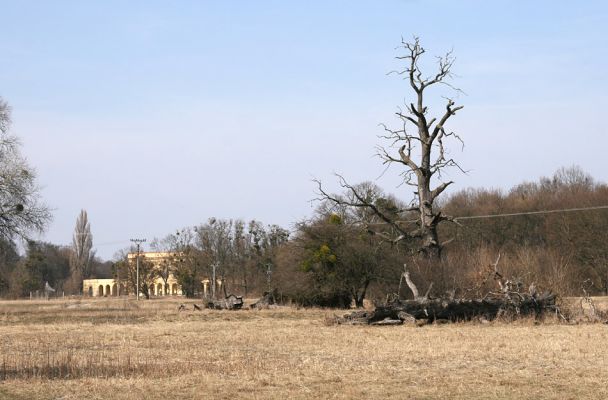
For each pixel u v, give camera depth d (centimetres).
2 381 1842
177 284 12025
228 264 9594
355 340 2911
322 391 1717
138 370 2008
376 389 1747
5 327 3759
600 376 1948
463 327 3600
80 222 13712
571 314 3972
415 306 3834
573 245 7662
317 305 5703
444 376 1941
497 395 1689
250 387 1764
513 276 4466
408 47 5806
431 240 5612
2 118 6456
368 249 5559
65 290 13400
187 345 2755
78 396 1658
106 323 4059
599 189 8344
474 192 9612
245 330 3472
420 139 5825
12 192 6425
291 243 5800
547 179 9988
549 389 1762
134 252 12775
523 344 2684
